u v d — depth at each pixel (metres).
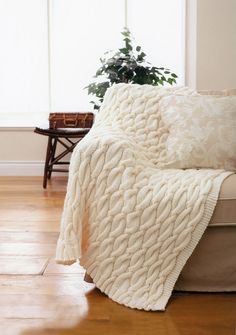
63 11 4.40
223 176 1.92
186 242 1.81
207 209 1.81
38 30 4.42
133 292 1.84
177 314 1.76
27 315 1.75
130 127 2.22
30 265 2.26
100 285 1.91
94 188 1.86
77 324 1.69
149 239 1.82
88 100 4.47
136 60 3.88
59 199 3.56
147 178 1.87
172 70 4.41
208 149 2.11
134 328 1.66
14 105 4.48
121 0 4.36
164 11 4.35
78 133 3.82
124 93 2.33
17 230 2.80
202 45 3.82
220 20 3.78
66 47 4.44
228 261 1.91
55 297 1.91
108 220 1.84
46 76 4.47
